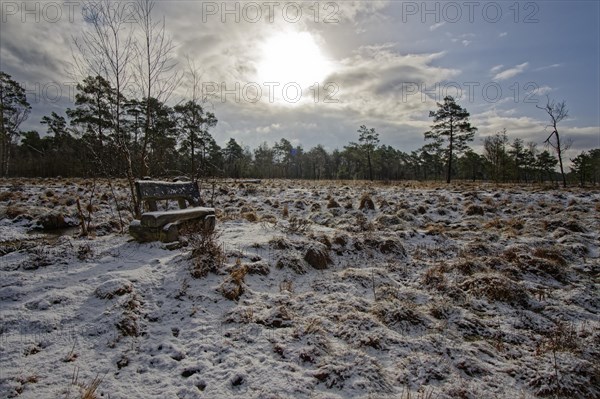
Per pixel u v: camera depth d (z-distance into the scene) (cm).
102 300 406
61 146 3569
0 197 1271
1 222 869
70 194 1427
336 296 471
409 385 304
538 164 5047
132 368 316
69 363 316
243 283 472
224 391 288
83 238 640
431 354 351
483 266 594
